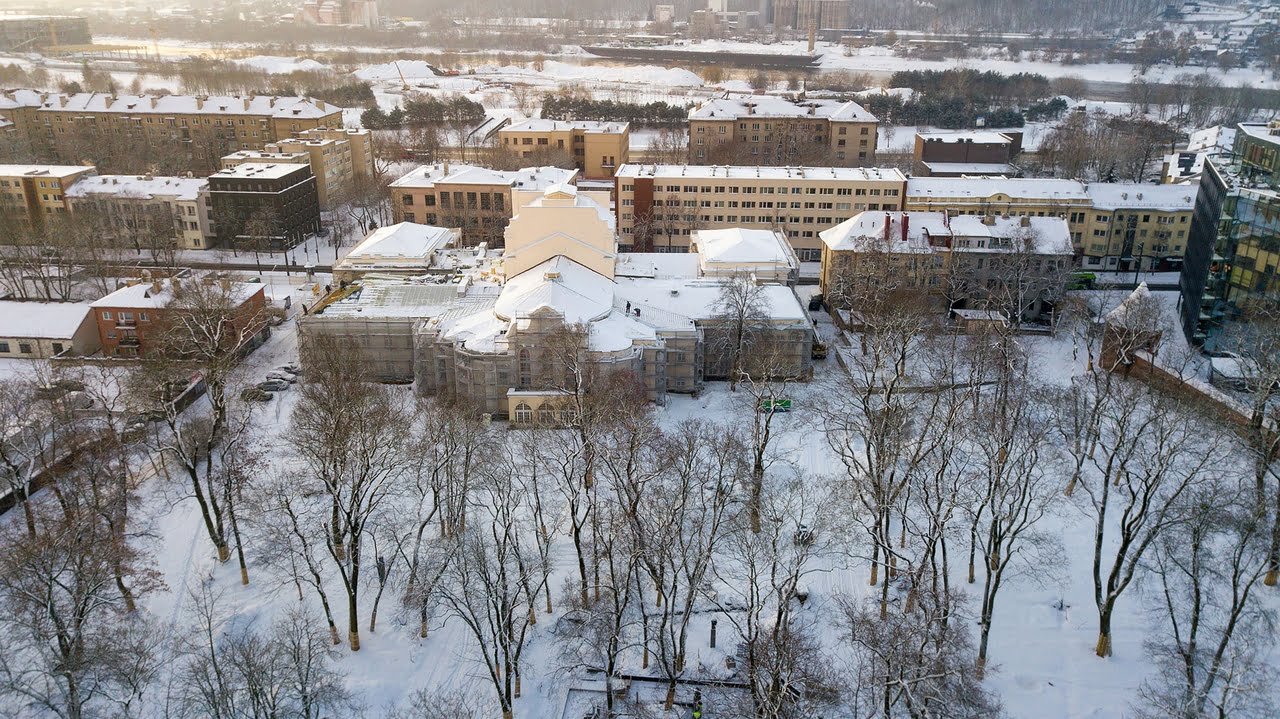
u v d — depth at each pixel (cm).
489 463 10162
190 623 9188
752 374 14350
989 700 8038
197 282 15962
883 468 9444
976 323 16200
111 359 15200
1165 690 8162
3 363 15312
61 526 8819
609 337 13550
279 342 16450
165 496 11262
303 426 10731
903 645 6950
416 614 9388
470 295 15475
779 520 9038
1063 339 16200
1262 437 9456
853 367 14988
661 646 8062
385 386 14612
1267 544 8600
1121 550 8488
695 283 15788
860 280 16388
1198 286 15612
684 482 8712
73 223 19775
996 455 9325
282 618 9319
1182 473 9338
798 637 8162
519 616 9319
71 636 7769
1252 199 14050
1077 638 9038
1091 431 10438
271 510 9669
